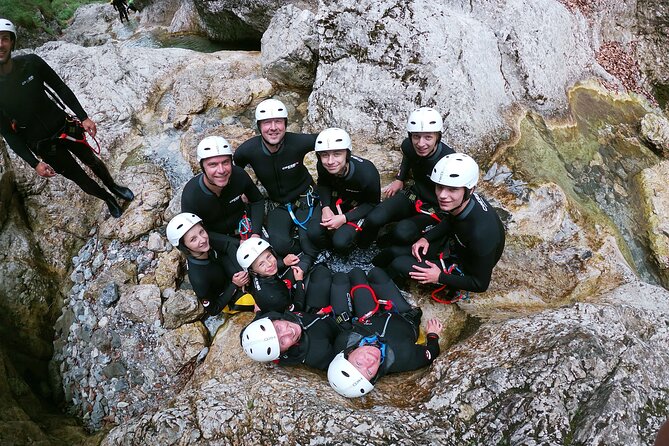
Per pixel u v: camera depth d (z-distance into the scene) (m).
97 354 4.62
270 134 4.35
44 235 5.33
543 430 2.98
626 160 5.95
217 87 6.37
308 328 3.79
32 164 4.41
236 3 7.99
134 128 6.15
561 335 3.41
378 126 5.51
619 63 7.27
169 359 4.44
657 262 5.25
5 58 3.96
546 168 5.20
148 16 11.39
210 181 4.18
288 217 4.83
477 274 3.83
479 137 5.20
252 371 3.81
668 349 3.70
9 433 3.59
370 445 3.00
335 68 5.78
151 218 5.27
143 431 3.35
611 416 2.91
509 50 5.77
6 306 4.76
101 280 4.94
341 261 4.81
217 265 4.39
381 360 3.59
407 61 5.36
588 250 4.56
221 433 3.28
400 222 4.49
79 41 11.31
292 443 3.13
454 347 3.81
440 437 3.07
